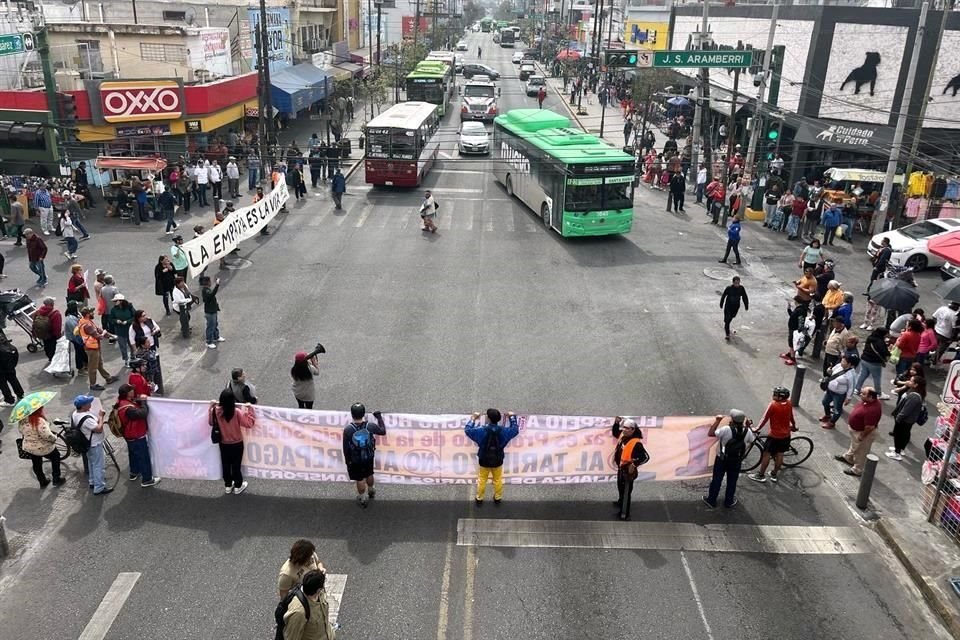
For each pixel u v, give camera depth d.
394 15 92.69
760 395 14.83
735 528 10.77
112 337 15.63
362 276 21.28
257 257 22.75
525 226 27.23
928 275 22.91
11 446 12.41
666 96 48.84
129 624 8.71
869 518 11.06
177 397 14.13
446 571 9.73
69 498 11.09
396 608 9.05
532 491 11.59
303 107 43.31
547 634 8.75
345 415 11.02
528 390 14.73
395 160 31.11
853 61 30.67
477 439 10.75
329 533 10.43
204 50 35.91
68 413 13.45
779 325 18.50
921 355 15.09
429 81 49.03
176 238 18.36
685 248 24.98
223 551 10.00
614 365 16.00
